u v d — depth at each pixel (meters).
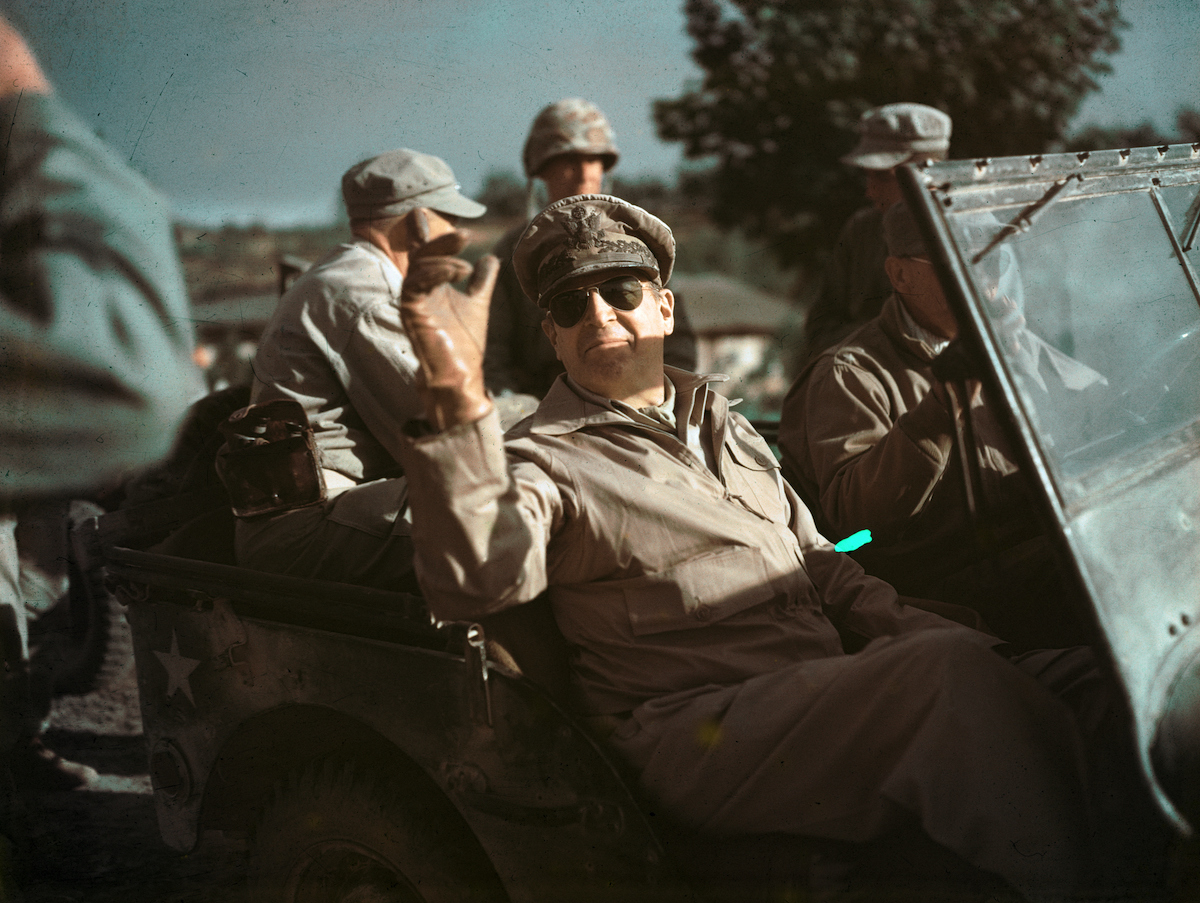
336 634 1.72
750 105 8.88
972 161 1.47
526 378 3.53
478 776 1.55
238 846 2.57
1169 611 1.39
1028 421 1.37
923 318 2.48
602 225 1.83
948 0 7.85
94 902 2.28
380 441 2.26
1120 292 1.69
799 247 9.65
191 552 2.22
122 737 3.29
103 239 1.19
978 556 2.23
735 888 1.50
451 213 2.41
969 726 1.38
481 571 1.41
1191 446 1.67
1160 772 1.24
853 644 1.97
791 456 2.59
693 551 1.70
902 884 1.42
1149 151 1.88
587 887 1.47
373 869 1.73
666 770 1.55
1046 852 1.35
